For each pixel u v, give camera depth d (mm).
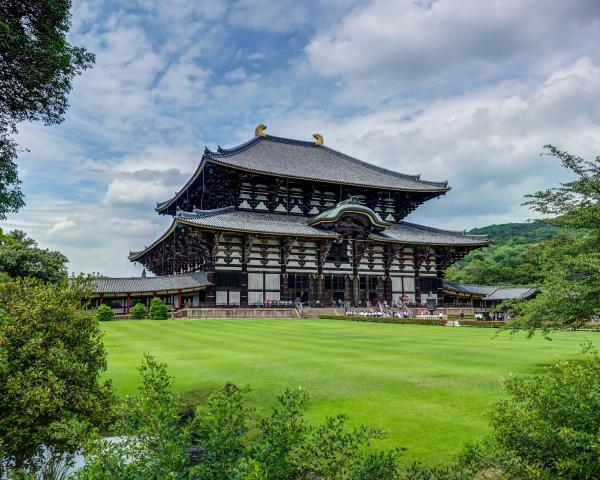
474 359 21656
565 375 7941
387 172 86438
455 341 30266
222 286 61625
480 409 13109
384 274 73312
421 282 76250
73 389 8625
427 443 10633
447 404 13656
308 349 25547
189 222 56844
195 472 5910
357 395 14695
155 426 6172
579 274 16719
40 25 16266
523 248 134750
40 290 9297
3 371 7602
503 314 63750
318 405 13672
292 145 85500
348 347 26500
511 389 8406
